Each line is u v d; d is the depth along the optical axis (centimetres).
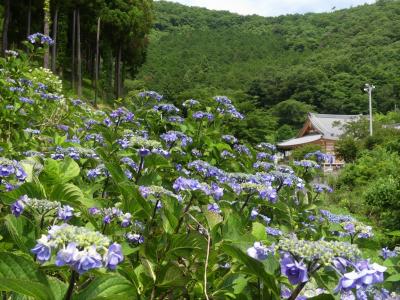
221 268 263
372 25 11219
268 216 461
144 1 4441
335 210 1631
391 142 2764
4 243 246
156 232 295
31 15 3306
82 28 3844
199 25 13225
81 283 201
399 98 8350
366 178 2144
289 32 12600
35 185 289
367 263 177
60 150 473
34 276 172
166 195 282
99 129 590
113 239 277
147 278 228
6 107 627
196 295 239
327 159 725
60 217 247
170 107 684
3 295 193
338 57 9481
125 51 4553
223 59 10531
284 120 7862
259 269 195
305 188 571
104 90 3975
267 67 9425
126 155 463
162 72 8731
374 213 1527
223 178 420
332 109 8331
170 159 507
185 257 246
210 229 262
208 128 680
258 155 696
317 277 183
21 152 532
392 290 309
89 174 398
